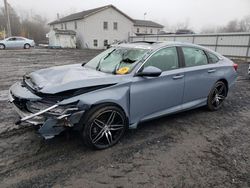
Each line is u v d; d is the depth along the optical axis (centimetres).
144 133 401
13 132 386
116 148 348
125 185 268
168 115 444
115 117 345
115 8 3972
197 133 411
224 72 510
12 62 1464
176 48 425
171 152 343
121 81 341
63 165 301
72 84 307
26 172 284
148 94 372
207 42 2511
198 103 478
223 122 466
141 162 314
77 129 318
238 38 2206
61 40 3741
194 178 285
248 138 399
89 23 3819
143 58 375
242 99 652
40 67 1249
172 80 404
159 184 272
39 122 293
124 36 4200
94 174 285
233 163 321
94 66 422
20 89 343
